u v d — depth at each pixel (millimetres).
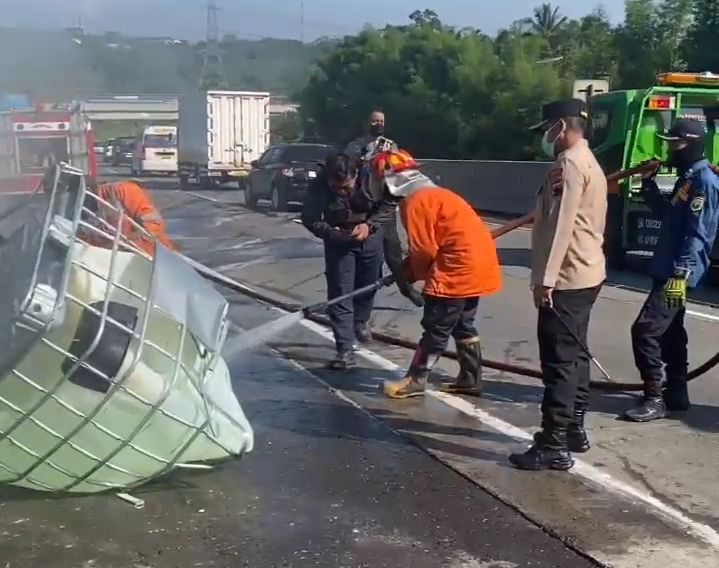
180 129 34406
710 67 31828
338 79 49594
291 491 4570
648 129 12781
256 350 7527
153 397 3975
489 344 7953
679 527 4219
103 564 3791
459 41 43094
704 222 5469
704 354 7656
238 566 3797
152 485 4562
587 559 3898
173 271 4258
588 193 4730
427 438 5414
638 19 35781
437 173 25984
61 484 4234
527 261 13750
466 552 3949
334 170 6566
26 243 4066
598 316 9320
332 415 5840
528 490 4633
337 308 6879
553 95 35656
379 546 3996
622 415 5914
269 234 16969
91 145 19156
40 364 3820
